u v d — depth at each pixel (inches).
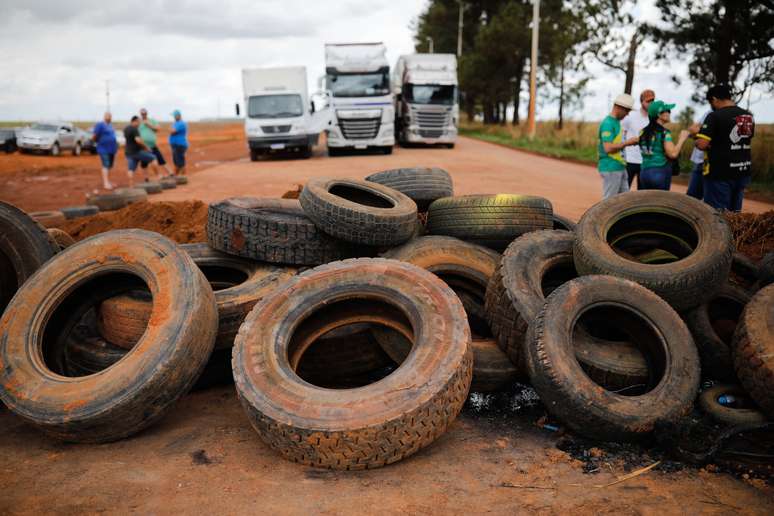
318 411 147.6
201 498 135.1
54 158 1251.2
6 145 1327.5
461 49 2539.4
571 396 161.3
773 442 162.9
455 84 1189.7
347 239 228.7
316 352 201.3
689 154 858.1
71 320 204.2
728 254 198.5
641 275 194.9
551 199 522.3
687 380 168.7
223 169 853.2
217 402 194.4
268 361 165.5
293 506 131.8
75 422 156.6
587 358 181.3
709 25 836.6
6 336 179.6
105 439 162.4
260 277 227.6
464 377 159.5
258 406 152.0
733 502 135.4
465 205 250.4
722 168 330.6
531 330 175.5
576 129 1473.9
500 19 2026.3
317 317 190.1
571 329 175.0
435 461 153.2
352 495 136.3
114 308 203.3
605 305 182.2
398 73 1347.2
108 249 195.0
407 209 240.7
